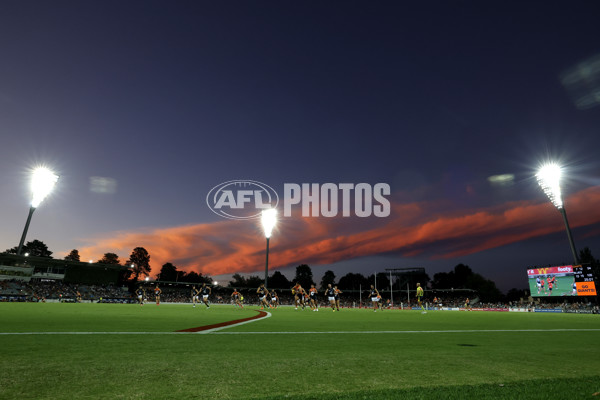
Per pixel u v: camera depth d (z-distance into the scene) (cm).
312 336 841
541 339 881
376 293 3866
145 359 507
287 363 503
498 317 2333
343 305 9288
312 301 3219
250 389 370
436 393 355
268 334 863
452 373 462
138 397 337
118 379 398
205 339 738
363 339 802
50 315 1477
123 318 1361
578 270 4759
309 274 14075
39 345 611
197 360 509
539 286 5284
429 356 583
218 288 10056
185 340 714
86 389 359
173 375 421
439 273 13512
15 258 6656
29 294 6100
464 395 348
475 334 979
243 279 14250
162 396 341
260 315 1939
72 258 12438
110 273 7975
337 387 384
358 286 12594
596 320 2025
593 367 514
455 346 711
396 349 653
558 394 353
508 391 365
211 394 350
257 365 486
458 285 13062
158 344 649
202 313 2030
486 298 11794
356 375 442
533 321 1831
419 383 409
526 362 546
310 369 469
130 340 693
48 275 7294
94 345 622
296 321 1426
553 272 5094
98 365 463
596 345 773
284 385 388
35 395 337
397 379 425
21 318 1258
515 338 895
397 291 9988
